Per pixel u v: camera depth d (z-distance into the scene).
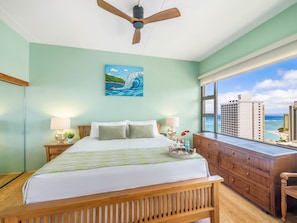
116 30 2.41
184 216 1.39
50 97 2.93
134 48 3.08
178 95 3.67
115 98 3.26
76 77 3.05
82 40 2.75
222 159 2.39
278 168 1.61
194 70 3.79
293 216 1.60
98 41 2.79
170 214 1.36
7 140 2.69
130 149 2.00
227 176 2.28
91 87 3.12
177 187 1.35
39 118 2.88
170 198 1.37
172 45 2.93
